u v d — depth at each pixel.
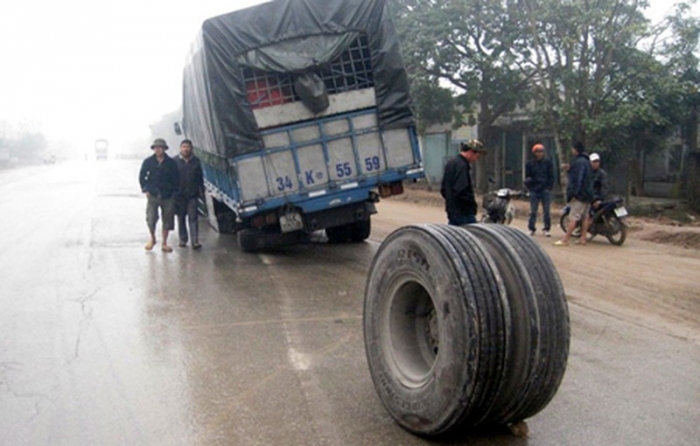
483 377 4.09
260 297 8.77
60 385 5.62
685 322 7.57
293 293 9.00
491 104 26.09
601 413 5.05
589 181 12.64
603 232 13.18
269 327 7.36
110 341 6.83
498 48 23.23
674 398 5.35
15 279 9.84
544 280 4.34
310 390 5.49
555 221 17.30
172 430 4.77
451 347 4.21
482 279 4.14
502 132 29.00
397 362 4.83
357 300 8.60
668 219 20.38
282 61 10.41
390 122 10.89
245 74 10.49
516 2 22.50
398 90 10.91
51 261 11.31
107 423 4.88
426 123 27.16
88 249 12.62
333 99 10.71
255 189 10.53
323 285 9.49
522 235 4.65
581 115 20.42
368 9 10.72
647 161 25.97
